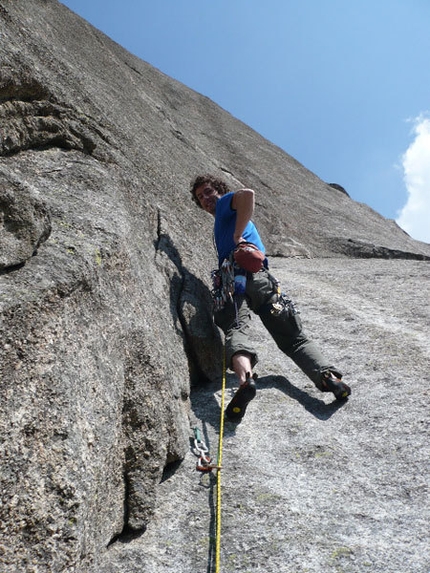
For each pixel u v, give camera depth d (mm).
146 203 4586
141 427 2660
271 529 2439
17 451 1895
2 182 2350
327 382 3568
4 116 3508
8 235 2311
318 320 4984
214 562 2268
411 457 2934
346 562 2238
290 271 7203
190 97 14883
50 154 3854
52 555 1858
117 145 4941
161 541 2398
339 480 2797
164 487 2738
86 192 3518
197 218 5941
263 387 3801
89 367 2367
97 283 2660
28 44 4727
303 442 3121
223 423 3309
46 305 2225
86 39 10586
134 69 12812
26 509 1849
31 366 2062
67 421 2088
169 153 7887
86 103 5070
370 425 3287
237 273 3861
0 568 1740
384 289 6176
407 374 3812
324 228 10492
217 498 2570
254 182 11312
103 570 2203
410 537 2375
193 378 3854
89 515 2100
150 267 3715
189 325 3875
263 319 3869
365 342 4426
